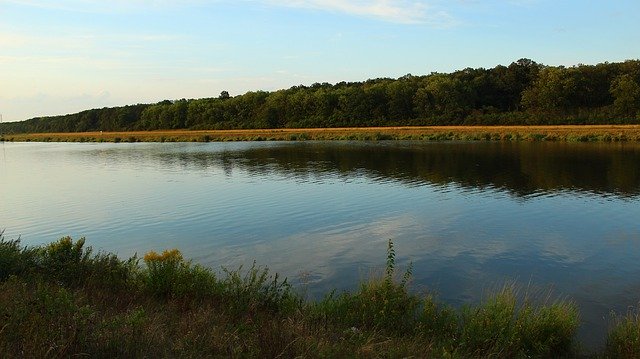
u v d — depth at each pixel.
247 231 20.59
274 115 123.62
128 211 25.38
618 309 12.03
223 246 18.39
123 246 18.83
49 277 10.91
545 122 83.38
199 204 26.84
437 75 123.62
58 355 5.56
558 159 43.34
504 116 90.25
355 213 23.66
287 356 6.57
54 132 175.88
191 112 138.25
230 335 7.18
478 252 17.08
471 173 36.34
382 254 16.97
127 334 6.51
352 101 113.44
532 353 8.77
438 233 19.66
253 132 106.75
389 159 47.94
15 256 11.72
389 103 110.38
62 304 6.93
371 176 36.25
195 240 19.36
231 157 55.94
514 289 13.56
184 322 8.07
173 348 6.51
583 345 9.69
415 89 110.38
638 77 92.69
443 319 9.64
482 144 63.25
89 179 39.22
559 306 10.12
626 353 8.56
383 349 7.50
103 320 6.90
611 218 21.67
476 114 97.00
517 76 112.81
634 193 27.09
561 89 96.56
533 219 21.78
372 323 9.41
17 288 9.12
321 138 88.50
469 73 121.62
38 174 43.69
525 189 29.20
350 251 17.39
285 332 7.40
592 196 26.58
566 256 16.53
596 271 15.03
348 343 7.58
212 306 9.76
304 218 22.80
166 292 10.63
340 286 13.88
